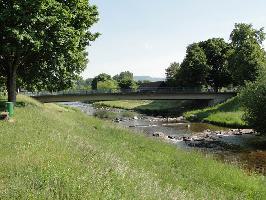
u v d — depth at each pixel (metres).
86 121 36.16
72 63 40.12
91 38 40.84
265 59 86.81
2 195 8.72
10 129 19.06
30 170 10.71
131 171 13.44
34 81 41.41
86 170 11.37
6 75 40.19
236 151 34.91
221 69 100.75
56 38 34.25
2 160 12.08
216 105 79.56
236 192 16.72
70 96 72.25
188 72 98.62
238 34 88.31
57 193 8.95
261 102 42.75
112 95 75.69
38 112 31.30
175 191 12.54
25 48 33.25
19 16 31.03
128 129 35.09
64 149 14.37
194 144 39.19
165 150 24.28
